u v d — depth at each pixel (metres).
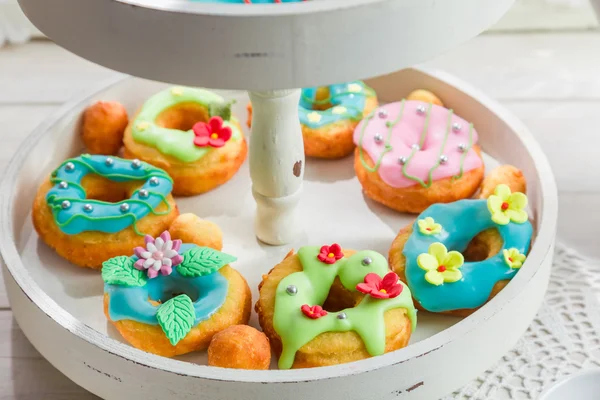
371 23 0.65
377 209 0.86
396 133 0.86
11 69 1.05
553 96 1.00
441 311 0.78
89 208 0.81
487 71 1.03
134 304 0.76
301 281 0.77
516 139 0.86
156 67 0.66
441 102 0.91
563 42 1.06
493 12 0.68
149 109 0.88
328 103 0.91
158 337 0.76
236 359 0.73
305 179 0.89
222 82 0.66
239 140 0.88
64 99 1.01
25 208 0.85
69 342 0.74
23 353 0.81
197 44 0.65
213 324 0.76
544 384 0.78
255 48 0.65
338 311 0.79
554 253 0.86
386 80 0.93
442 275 0.78
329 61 0.65
